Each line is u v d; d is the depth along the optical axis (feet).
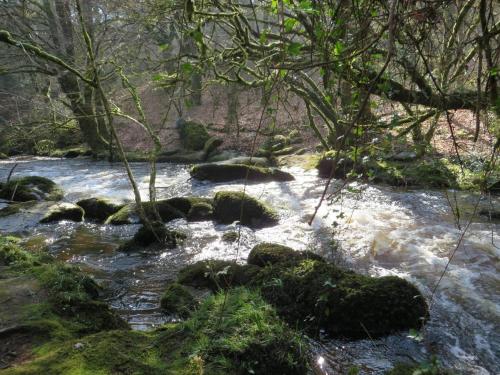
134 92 22.62
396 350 12.73
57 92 48.32
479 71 8.16
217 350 10.82
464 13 10.48
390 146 12.38
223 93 64.23
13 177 43.34
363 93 11.16
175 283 16.20
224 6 18.02
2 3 38.60
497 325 13.82
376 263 19.02
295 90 27.30
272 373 10.73
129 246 21.83
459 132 33.73
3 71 32.30
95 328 12.69
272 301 14.30
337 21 8.80
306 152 46.01
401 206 26.61
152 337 11.59
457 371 11.75
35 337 11.45
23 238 23.88
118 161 53.62
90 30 40.22
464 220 23.90
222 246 22.00
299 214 26.53
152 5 26.73
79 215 27.66
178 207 27.89
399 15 8.24
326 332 13.56
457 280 16.93
